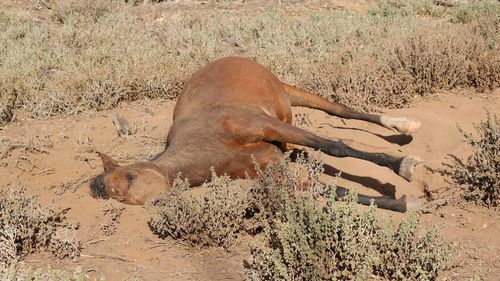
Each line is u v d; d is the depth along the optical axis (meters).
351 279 4.88
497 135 6.71
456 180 6.92
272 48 12.23
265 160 6.55
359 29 13.62
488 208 6.42
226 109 6.86
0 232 5.58
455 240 5.78
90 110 9.96
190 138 6.58
